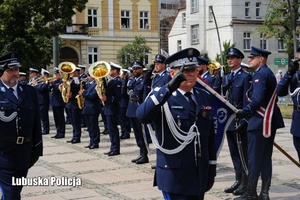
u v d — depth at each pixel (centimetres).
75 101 1204
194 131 406
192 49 403
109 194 684
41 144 536
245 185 666
